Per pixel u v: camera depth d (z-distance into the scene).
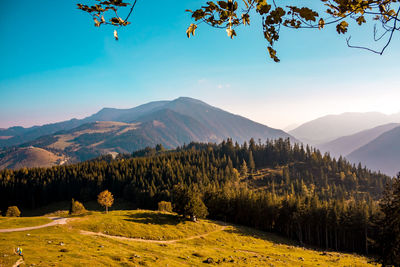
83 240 34.31
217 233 58.72
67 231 38.97
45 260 22.53
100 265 23.92
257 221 80.44
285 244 63.16
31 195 130.50
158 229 51.03
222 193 89.62
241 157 196.38
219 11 3.84
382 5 3.66
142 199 121.94
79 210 83.69
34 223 42.22
